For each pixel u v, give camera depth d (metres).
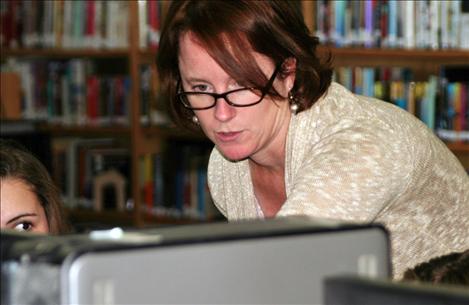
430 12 4.32
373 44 4.41
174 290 0.76
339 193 1.47
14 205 2.00
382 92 4.45
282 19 1.63
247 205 1.99
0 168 2.01
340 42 4.46
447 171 1.83
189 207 5.09
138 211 5.23
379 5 4.39
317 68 1.69
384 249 0.86
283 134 1.73
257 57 1.61
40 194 2.05
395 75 4.47
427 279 1.35
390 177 1.55
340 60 4.66
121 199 5.42
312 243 0.82
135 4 5.08
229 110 1.64
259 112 1.66
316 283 0.82
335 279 0.79
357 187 1.48
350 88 4.49
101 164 5.51
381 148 1.56
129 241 0.76
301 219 0.88
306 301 0.82
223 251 0.78
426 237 1.82
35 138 4.86
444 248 1.85
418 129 1.77
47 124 5.58
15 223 2.01
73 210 5.56
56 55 5.62
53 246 0.76
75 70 5.53
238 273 0.79
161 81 1.85
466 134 4.25
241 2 1.60
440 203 1.83
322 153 1.54
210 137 1.71
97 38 5.30
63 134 5.69
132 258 0.74
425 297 0.72
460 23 4.27
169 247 0.76
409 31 4.36
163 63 1.79
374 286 0.76
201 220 5.03
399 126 1.70
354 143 1.56
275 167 1.82
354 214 1.46
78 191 5.59
